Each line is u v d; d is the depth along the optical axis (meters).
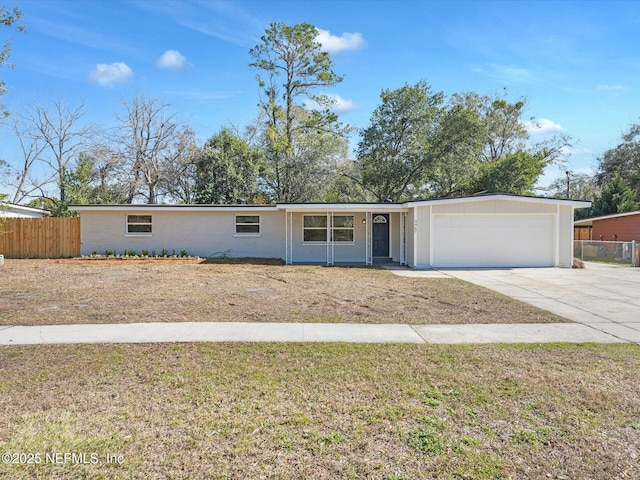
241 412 3.70
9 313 7.73
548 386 4.34
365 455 3.01
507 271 14.98
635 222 23.42
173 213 19.09
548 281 12.38
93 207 18.38
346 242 19.16
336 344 5.88
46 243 19.31
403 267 16.55
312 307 8.45
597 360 5.20
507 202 16.31
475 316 7.70
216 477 2.73
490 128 36.12
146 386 4.30
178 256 18.23
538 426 3.47
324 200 31.72
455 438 3.26
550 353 5.48
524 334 6.47
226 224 19.16
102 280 12.05
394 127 29.23
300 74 31.31
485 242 16.34
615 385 4.38
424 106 29.41
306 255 19.09
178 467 2.84
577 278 13.08
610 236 25.12
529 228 16.45
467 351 5.55
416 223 16.11
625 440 3.26
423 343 5.95
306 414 3.66
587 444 3.19
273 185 31.31
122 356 5.31
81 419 3.55
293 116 31.86
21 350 5.56
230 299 9.23
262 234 19.28
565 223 16.50
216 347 5.73
